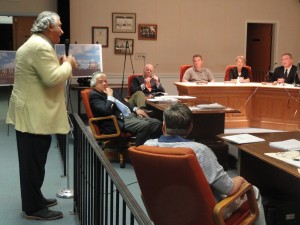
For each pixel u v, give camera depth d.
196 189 1.78
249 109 6.21
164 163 1.79
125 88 7.63
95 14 7.47
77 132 2.84
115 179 1.61
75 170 2.94
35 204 2.86
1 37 8.26
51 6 7.33
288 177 2.83
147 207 2.04
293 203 2.62
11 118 2.81
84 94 4.32
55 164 4.32
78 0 7.36
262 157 2.31
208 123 4.52
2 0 7.11
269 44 8.66
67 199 3.31
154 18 7.73
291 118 5.89
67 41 3.15
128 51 7.68
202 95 5.88
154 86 5.97
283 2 8.34
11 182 3.72
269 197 2.80
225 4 8.02
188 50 7.97
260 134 2.94
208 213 1.81
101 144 4.63
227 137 2.81
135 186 3.72
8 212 3.03
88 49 5.18
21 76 2.71
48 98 2.74
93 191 2.24
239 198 2.08
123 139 4.42
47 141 2.81
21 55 2.69
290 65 6.52
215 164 1.98
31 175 2.80
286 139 2.77
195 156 1.76
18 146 2.78
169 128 2.06
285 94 5.84
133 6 7.61
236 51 8.21
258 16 8.24
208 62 8.10
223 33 8.09
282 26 8.43
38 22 2.71
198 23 7.95
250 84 6.13
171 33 7.85
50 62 2.64
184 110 2.06
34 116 2.70
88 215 2.45
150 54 7.80
